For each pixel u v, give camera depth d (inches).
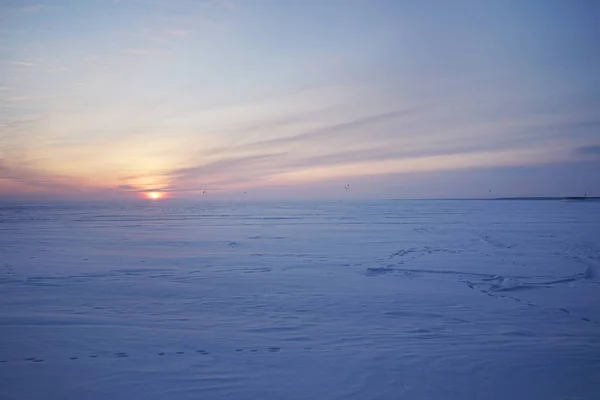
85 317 267.3
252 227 1077.8
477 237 801.6
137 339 220.5
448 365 183.6
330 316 273.9
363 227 1067.9
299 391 158.9
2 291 349.7
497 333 235.0
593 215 1604.3
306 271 450.9
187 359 191.3
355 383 165.8
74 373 175.3
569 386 163.2
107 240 767.7
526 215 1646.2
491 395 155.7
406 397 154.3
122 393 157.5
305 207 3078.2
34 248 648.4
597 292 351.6
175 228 1052.5
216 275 427.2
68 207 3248.0
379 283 387.5
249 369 179.6
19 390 159.9
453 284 383.9
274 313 281.3
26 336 225.3
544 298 330.0
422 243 708.7
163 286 371.6
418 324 254.7
